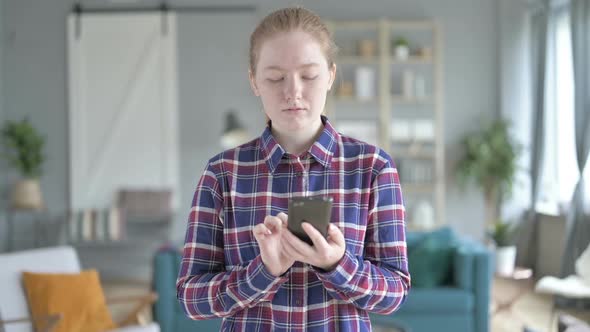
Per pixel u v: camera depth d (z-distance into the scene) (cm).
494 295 529
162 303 389
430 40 680
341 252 90
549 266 579
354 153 106
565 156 586
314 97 97
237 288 95
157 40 679
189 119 682
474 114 682
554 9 591
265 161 106
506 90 670
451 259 391
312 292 100
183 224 683
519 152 655
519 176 672
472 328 375
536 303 501
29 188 636
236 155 109
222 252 107
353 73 679
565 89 586
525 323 441
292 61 95
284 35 95
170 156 682
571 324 264
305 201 88
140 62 681
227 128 655
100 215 648
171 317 389
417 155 667
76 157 683
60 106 688
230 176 107
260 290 94
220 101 682
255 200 104
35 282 320
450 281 395
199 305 100
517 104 669
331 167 105
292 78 95
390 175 105
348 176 105
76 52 683
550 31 589
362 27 668
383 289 95
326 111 664
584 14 504
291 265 94
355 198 103
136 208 662
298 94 95
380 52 657
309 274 100
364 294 93
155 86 682
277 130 106
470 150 659
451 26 680
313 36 97
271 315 100
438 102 657
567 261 507
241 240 104
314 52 96
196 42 681
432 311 375
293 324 99
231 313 99
